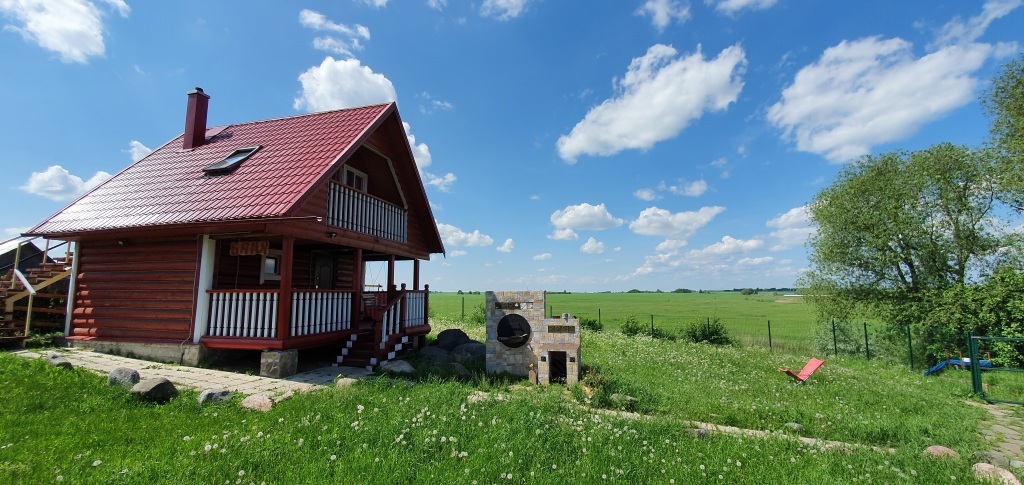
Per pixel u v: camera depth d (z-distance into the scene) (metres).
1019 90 16.97
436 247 16.20
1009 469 5.34
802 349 20.47
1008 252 17.45
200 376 8.57
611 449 5.06
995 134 18.05
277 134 12.98
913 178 18.59
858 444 6.04
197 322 9.67
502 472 4.30
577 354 9.44
